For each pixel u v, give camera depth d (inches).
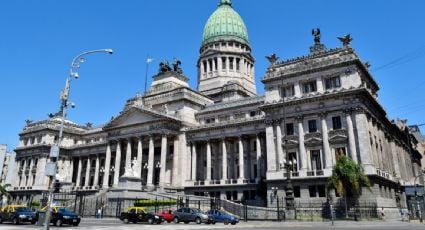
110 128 4065.0
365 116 2583.7
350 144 2524.6
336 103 2672.2
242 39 5324.8
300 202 2600.9
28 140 5167.3
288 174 2287.2
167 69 4515.3
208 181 3521.2
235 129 3506.4
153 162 3772.1
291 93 2925.7
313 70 2810.0
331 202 2325.3
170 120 3656.5
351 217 2310.5
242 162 3400.6
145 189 3400.6
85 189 4311.0
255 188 3228.3
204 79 5103.3
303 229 1422.2
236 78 5017.2
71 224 1649.9
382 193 2588.6
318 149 2682.1
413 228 1433.3
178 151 3747.5
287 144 2812.5
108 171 3998.5
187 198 2652.6
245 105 3656.5
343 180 2154.3
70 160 4904.0
